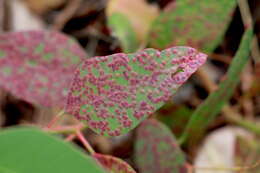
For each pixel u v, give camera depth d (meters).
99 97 0.38
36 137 0.31
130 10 0.55
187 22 0.49
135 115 0.37
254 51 0.60
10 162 0.31
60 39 0.48
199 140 0.56
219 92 0.45
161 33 0.49
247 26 0.44
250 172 0.53
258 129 0.58
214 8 0.48
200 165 0.55
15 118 0.60
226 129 0.58
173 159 0.46
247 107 0.62
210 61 0.65
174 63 0.37
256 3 0.63
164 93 0.37
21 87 0.48
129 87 0.37
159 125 0.46
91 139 0.58
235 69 0.45
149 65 0.37
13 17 0.63
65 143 0.31
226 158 0.56
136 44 0.55
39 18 0.64
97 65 0.38
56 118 0.41
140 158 0.47
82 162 0.31
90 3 0.65
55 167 0.31
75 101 0.39
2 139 0.31
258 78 0.58
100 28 0.63
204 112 0.47
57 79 0.48
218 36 0.49
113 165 0.39
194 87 0.63
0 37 0.47
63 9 0.65
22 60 0.48
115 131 0.38
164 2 0.62
